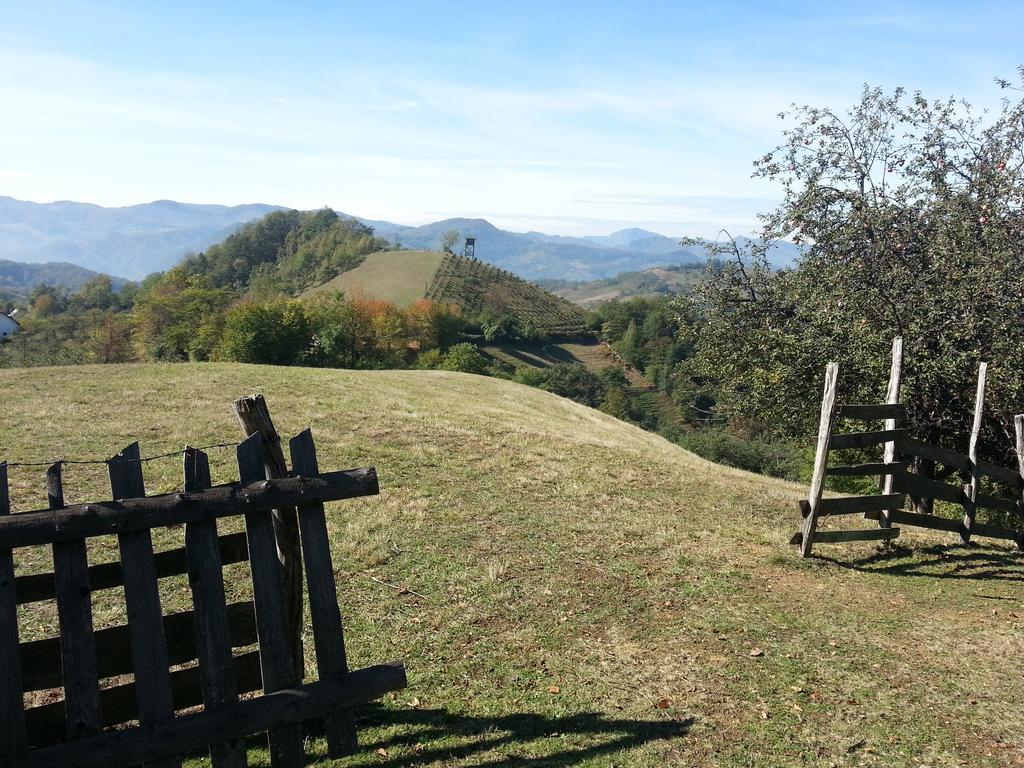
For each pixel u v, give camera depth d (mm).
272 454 4672
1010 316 13508
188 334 90125
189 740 3963
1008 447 15094
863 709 5906
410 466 13281
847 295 14977
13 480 10648
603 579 8680
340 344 91875
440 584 8219
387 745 5180
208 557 4199
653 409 112438
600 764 4992
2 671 3680
